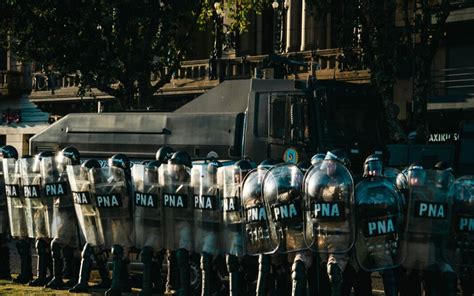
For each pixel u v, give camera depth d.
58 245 20.69
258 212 17.09
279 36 52.66
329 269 15.98
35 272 25.05
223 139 25.56
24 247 21.92
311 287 17.55
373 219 15.73
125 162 19.59
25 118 66.31
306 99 24.86
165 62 41.72
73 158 20.27
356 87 26.59
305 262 16.55
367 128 26.58
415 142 31.14
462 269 16.38
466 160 29.89
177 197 18.78
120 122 27.73
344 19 35.12
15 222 21.75
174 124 26.58
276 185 16.58
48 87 60.06
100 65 40.91
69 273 21.52
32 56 41.53
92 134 28.27
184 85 52.66
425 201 15.96
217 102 26.44
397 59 34.12
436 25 34.81
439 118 44.31
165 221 19.16
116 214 19.47
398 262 16.02
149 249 19.20
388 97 33.56
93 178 19.48
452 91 45.84
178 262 18.92
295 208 16.45
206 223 18.34
